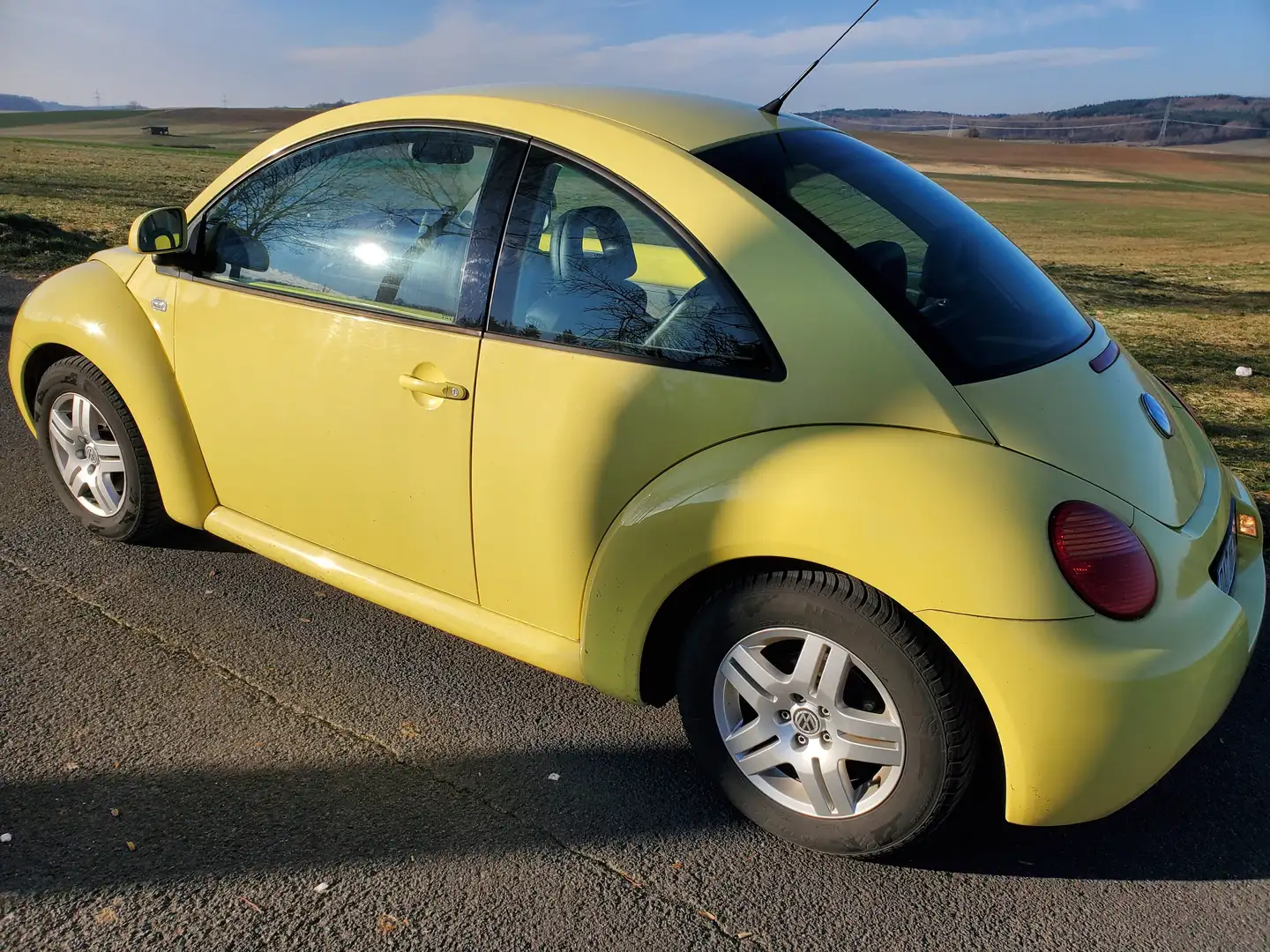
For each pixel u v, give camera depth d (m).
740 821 2.43
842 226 2.38
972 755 2.06
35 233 10.80
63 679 2.85
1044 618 1.91
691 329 2.25
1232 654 2.11
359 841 2.28
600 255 2.38
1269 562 3.71
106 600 3.29
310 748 2.61
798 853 2.32
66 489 3.74
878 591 2.04
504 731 2.75
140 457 3.39
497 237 2.52
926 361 2.11
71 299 3.39
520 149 2.54
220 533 3.23
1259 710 3.01
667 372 2.25
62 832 2.24
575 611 2.49
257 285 2.96
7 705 2.71
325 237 2.83
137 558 3.58
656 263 2.32
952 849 2.37
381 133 2.80
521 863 2.25
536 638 2.58
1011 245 2.94
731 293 2.22
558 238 2.44
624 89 2.83
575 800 2.48
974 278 2.51
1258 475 4.88
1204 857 2.38
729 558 2.15
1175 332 9.60
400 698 2.87
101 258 3.56
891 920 2.14
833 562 2.02
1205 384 7.06
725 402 2.19
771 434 2.15
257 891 2.11
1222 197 90.81
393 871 2.20
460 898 2.13
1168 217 58.22
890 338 2.12
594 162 2.43
